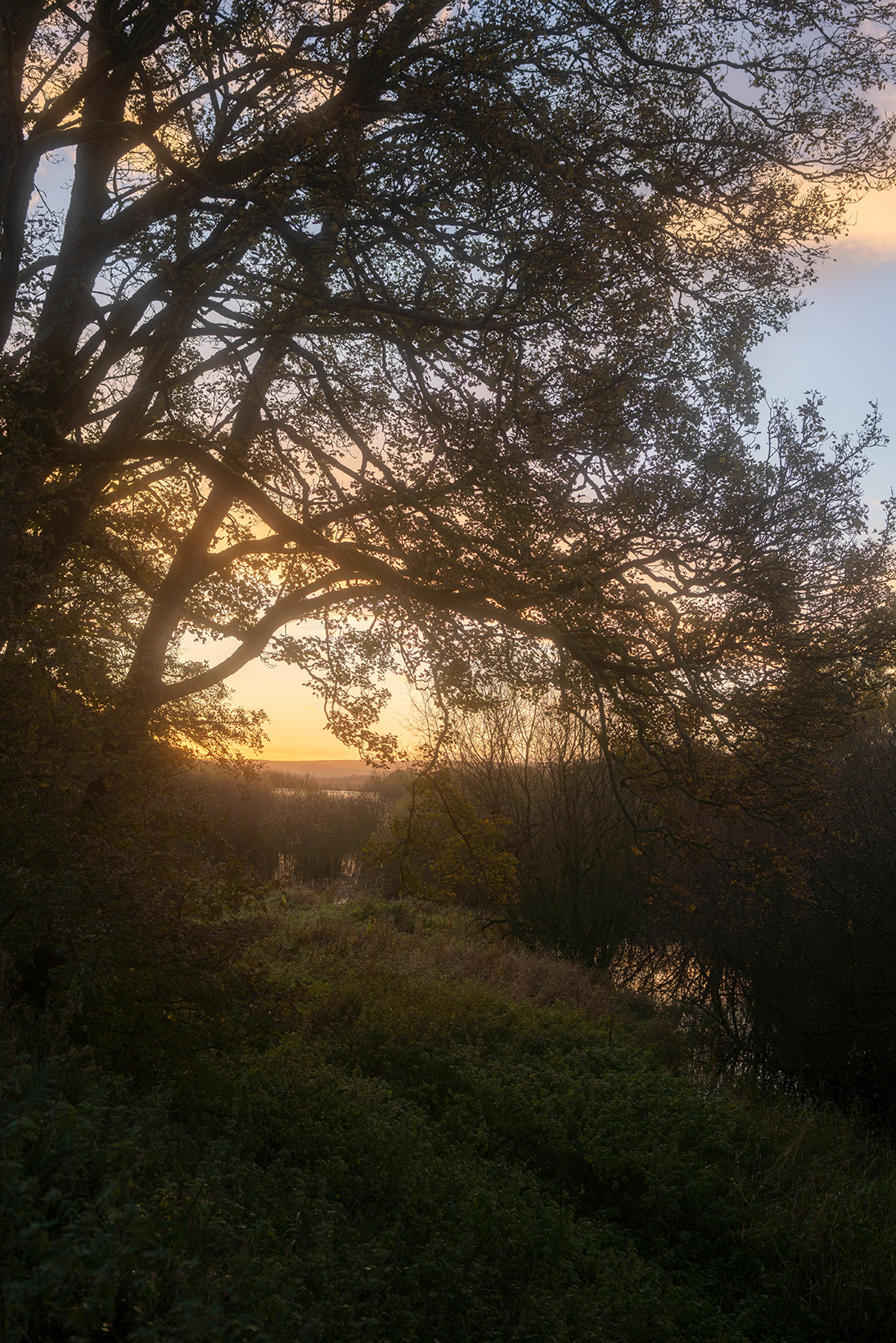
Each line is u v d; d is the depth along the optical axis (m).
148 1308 2.85
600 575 7.73
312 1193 5.27
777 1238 6.83
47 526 7.55
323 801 28.66
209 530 9.51
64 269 8.24
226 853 6.87
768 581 7.82
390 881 23.17
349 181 7.54
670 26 8.48
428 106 7.54
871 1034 12.94
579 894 18.69
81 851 5.42
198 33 7.50
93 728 5.87
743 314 8.73
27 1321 2.62
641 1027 13.85
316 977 11.66
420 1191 5.73
